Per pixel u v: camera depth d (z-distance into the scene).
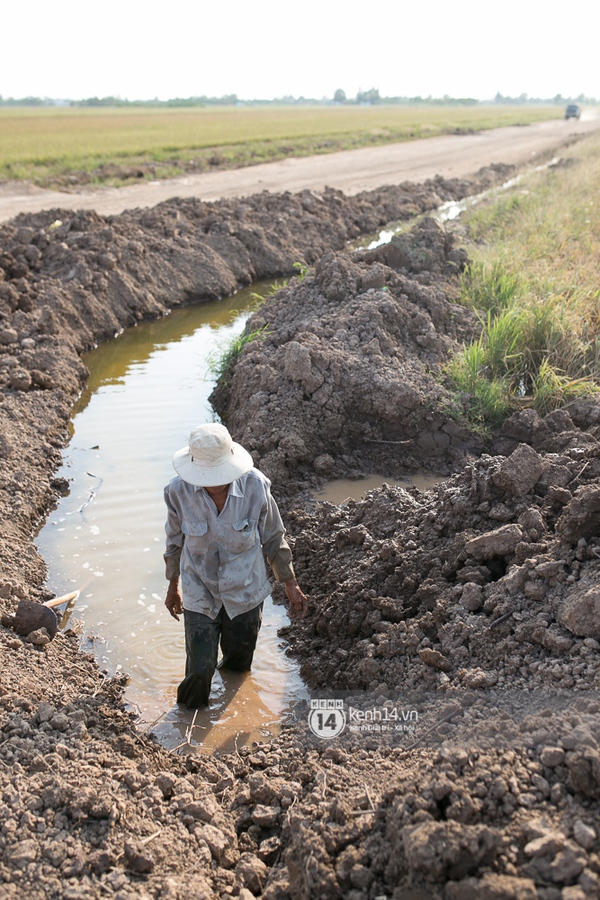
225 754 4.08
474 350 7.91
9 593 5.20
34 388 8.77
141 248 13.15
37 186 23.97
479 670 3.91
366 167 32.44
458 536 4.87
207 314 12.83
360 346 8.11
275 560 4.36
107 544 6.16
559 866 2.48
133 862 3.03
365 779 3.39
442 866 2.54
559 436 6.92
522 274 10.52
